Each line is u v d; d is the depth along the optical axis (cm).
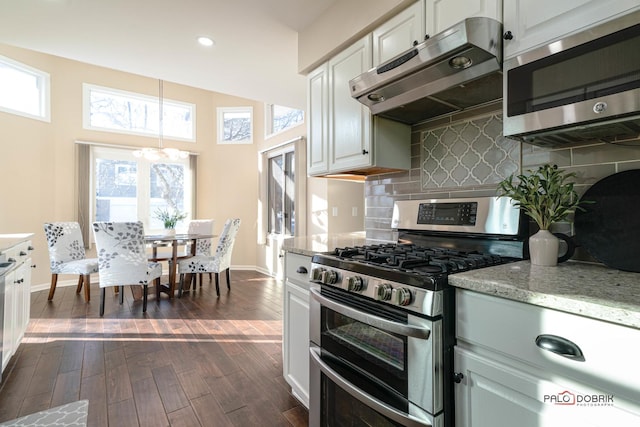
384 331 114
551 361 78
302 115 477
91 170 480
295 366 180
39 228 434
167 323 309
